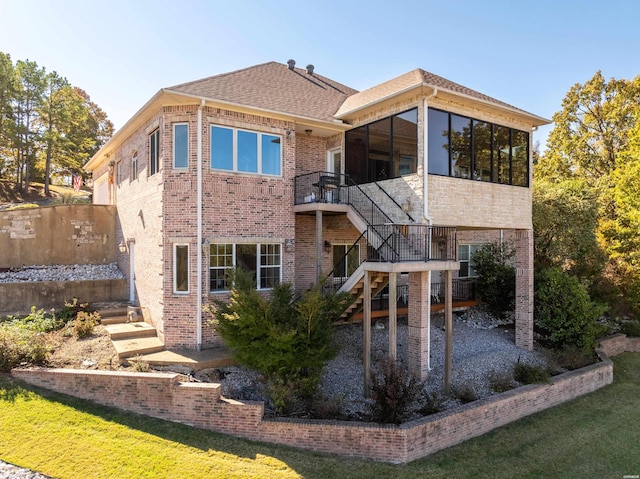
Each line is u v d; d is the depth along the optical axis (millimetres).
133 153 15258
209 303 11578
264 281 12844
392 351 9516
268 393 9047
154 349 10875
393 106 12680
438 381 10984
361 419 8672
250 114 12570
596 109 28906
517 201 14219
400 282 17078
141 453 7289
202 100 11367
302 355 8906
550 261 18078
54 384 8883
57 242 17297
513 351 13695
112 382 8711
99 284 15148
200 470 6961
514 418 10078
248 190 12492
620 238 20500
